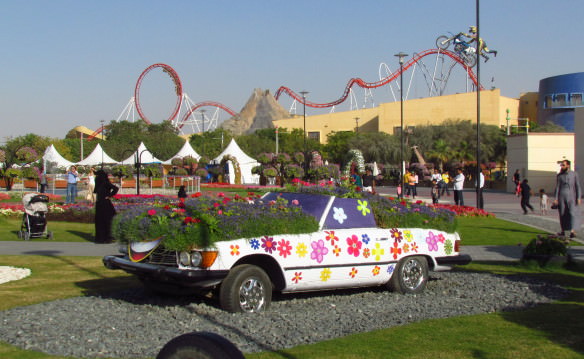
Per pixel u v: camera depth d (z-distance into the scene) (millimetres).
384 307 8492
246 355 6125
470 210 24562
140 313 7980
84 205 21922
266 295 8172
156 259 8273
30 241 16141
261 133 129125
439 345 6496
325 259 8633
